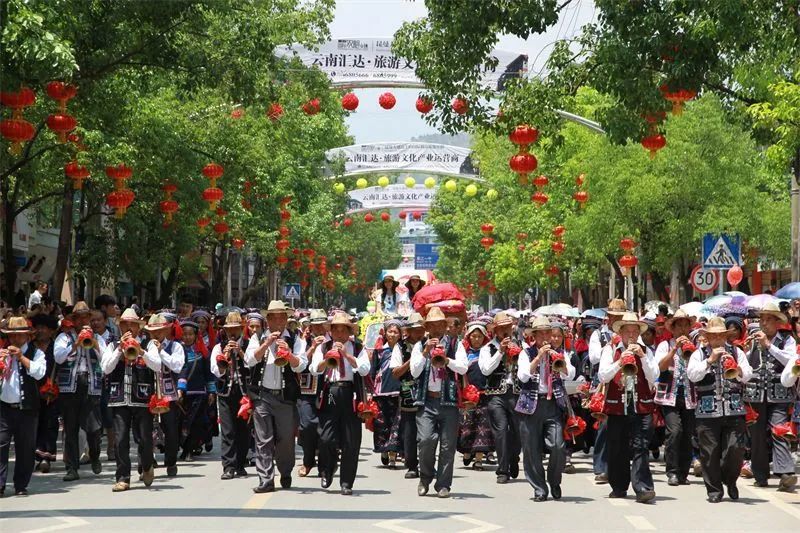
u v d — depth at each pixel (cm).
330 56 4538
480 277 9025
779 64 2436
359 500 1688
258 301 9412
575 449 2338
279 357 1730
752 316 2614
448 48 2466
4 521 1485
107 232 4441
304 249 6725
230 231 4747
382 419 2202
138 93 3112
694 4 2247
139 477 1986
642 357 1670
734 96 2536
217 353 1939
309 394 1798
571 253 5722
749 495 1778
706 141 4166
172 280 5153
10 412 1758
